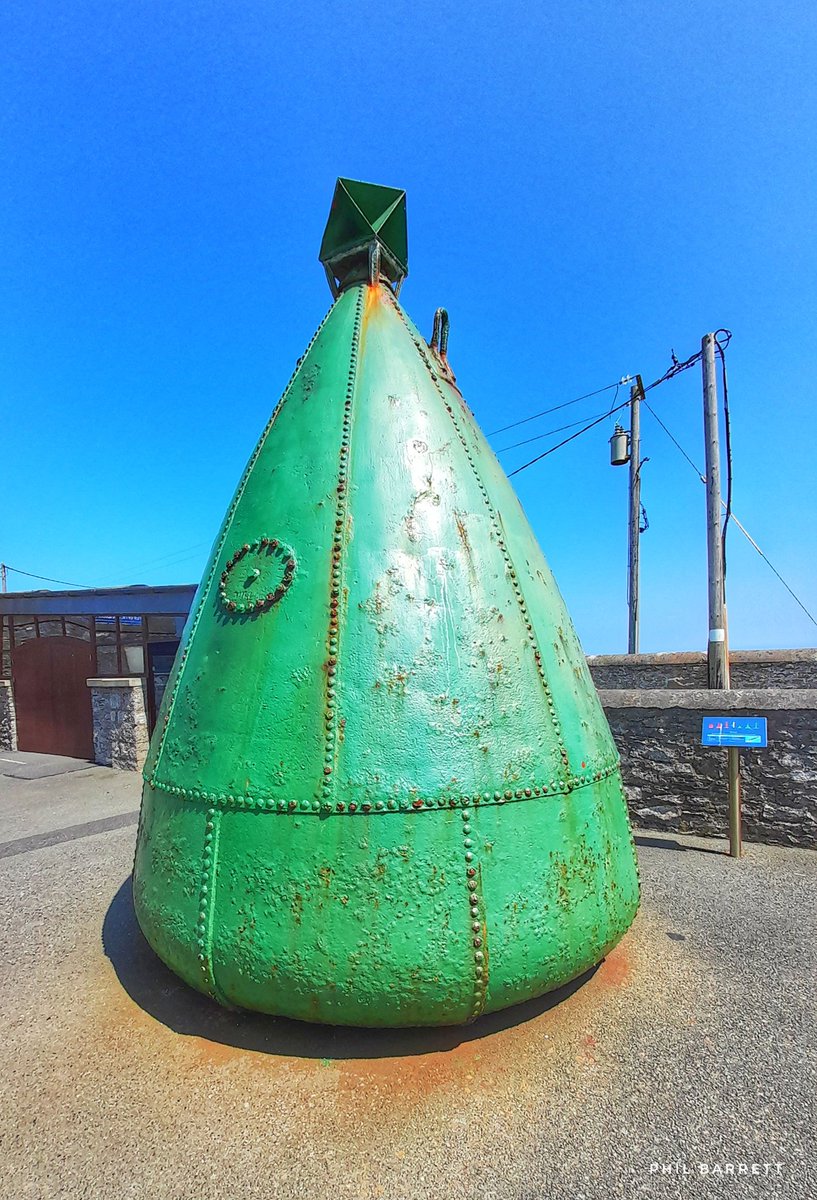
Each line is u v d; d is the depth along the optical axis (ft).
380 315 10.15
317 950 6.81
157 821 8.30
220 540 9.53
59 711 33.81
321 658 7.59
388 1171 5.89
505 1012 8.25
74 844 17.39
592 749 8.64
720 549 20.94
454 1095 6.77
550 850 7.58
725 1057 7.43
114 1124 6.46
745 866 14.62
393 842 6.96
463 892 6.98
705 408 22.44
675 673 28.32
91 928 11.32
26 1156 6.09
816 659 25.22
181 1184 5.77
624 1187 5.70
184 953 7.47
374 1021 7.02
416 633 7.72
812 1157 6.01
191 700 8.39
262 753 7.42
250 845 7.20
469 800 7.21
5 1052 7.64
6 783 27.02
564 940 7.47
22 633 35.60
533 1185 5.74
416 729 7.32
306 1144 6.17
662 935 10.73
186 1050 7.55
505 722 7.73
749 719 15.43
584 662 9.84
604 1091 6.86
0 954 10.36
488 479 9.59
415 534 8.23
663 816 17.78
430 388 9.68
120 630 32.42
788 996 8.76
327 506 8.40
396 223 11.17
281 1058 7.35
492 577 8.46
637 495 39.78
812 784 16.02
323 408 9.24
